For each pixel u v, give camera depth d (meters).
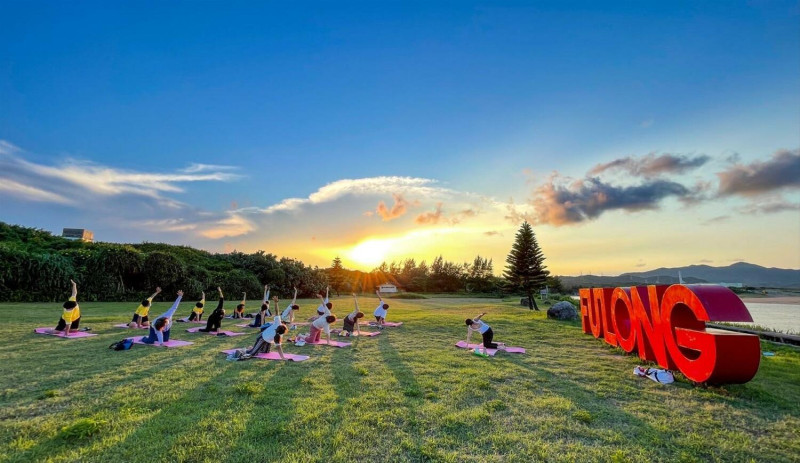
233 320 16.33
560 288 57.28
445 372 7.53
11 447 4.02
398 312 21.62
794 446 4.52
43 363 7.62
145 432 4.43
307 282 38.75
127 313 17.23
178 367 7.50
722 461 4.16
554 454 4.18
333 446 4.24
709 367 6.28
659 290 8.05
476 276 72.69
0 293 20.03
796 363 9.40
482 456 4.12
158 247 36.62
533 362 8.68
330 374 7.23
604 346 10.84
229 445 4.17
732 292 6.61
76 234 40.81
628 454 4.20
